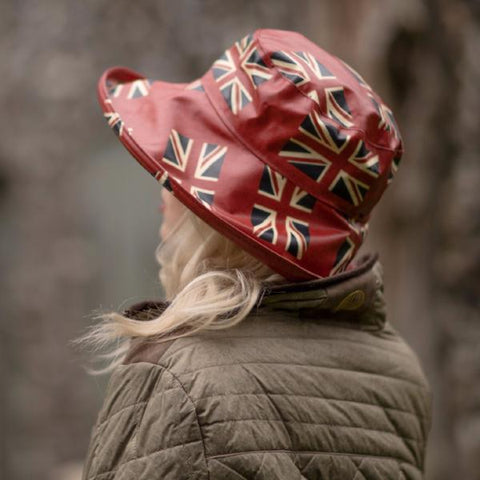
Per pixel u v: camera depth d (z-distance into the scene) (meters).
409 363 1.98
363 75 5.05
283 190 1.77
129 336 1.75
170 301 1.82
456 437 5.77
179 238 1.88
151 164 1.77
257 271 1.79
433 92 5.25
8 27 9.41
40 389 9.72
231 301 1.70
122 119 1.87
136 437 1.65
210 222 1.73
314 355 1.77
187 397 1.61
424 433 2.01
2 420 9.70
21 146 9.66
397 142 1.91
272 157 1.76
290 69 1.79
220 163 1.77
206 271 1.81
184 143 1.80
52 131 9.65
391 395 1.88
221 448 1.59
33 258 9.86
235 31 8.42
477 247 5.63
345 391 1.79
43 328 9.81
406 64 5.15
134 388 1.69
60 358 9.77
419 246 5.41
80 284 9.86
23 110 9.59
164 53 8.73
